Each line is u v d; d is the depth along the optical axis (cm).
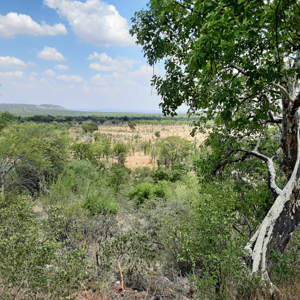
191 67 292
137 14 439
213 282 299
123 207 1137
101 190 1044
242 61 399
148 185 1373
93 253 586
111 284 416
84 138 7881
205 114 602
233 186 654
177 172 1900
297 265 393
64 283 326
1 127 1873
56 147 2005
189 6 359
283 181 639
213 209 361
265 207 593
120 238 470
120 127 16050
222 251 321
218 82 396
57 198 984
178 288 404
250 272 371
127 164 5228
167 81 457
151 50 443
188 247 374
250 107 588
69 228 721
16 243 330
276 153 579
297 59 433
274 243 419
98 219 805
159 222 752
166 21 402
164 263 601
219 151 591
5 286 300
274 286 331
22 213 403
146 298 366
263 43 393
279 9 298
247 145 655
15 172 1642
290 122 481
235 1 247
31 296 294
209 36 255
